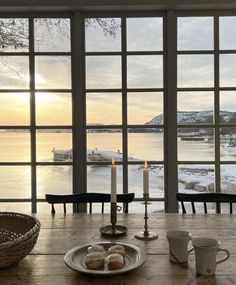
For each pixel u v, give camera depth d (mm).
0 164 2713
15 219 1366
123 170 2713
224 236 1412
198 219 1680
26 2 2520
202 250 1036
